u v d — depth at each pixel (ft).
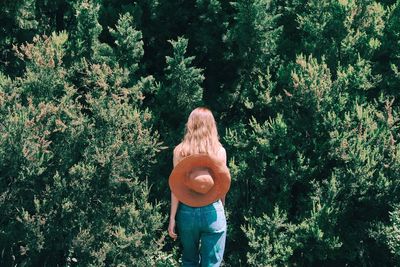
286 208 26.71
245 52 27.63
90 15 26.86
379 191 25.79
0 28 28.96
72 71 26.61
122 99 26.91
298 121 26.76
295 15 29.68
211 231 14.16
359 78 25.95
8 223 25.12
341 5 27.09
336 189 25.70
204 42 28.30
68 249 25.29
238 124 27.78
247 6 26.66
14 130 23.61
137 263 25.36
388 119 25.95
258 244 25.52
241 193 27.20
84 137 25.44
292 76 25.88
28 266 25.13
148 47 30.58
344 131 25.99
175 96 26.99
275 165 26.45
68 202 24.52
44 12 30.50
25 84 25.25
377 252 27.35
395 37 27.45
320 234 25.07
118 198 25.85
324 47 27.68
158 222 25.72
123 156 24.94
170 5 29.25
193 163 13.84
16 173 24.08
